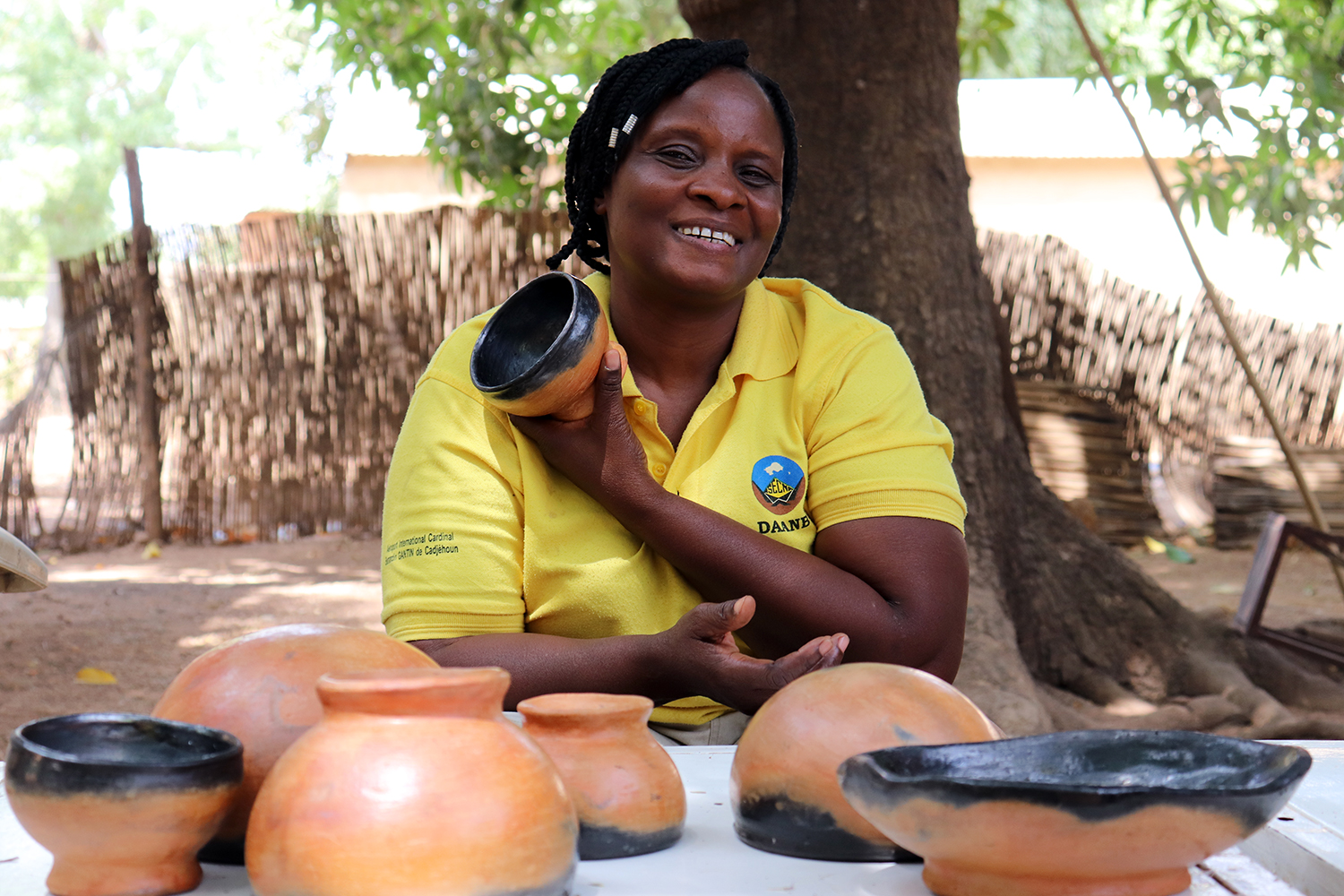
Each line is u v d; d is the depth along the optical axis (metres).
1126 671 4.39
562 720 0.98
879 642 1.53
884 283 4.24
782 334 1.76
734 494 1.63
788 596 1.51
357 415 8.39
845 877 0.92
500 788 0.77
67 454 13.71
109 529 8.27
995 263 9.32
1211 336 9.33
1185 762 0.89
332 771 0.76
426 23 6.05
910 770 0.87
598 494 1.54
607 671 1.45
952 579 1.62
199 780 0.83
